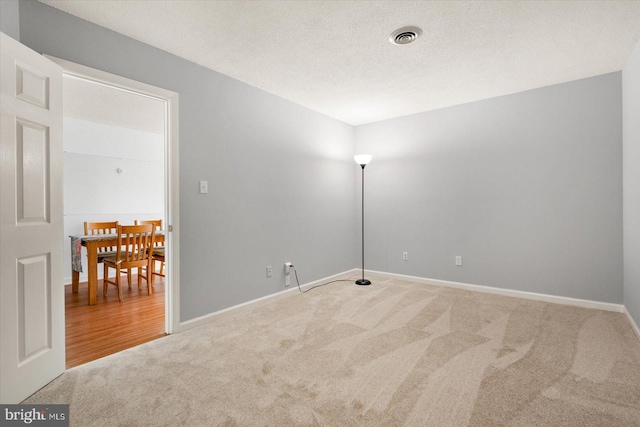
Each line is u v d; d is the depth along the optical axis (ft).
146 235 12.82
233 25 7.39
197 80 9.25
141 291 13.58
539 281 11.38
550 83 10.87
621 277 10.00
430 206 13.78
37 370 5.84
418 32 7.69
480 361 6.94
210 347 7.73
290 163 12.44
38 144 5.90
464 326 8.95
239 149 10.44
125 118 15.38
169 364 6.89
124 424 4.99
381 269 15.33
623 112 9.68
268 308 10.68
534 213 11.42
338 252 15.05
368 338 8.18
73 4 6.56
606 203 10.19
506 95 11.89
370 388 5.95
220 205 9.84
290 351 7.47
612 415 5.15
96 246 11.69
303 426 4.94
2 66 5.18
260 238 11.18
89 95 12.01
